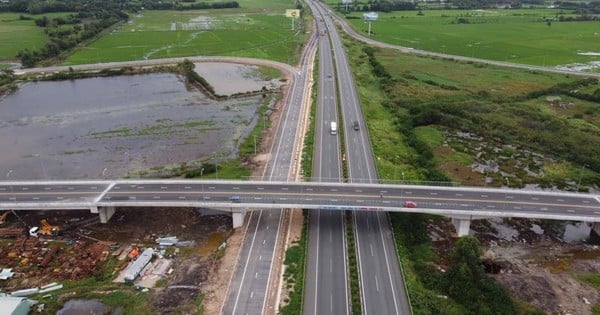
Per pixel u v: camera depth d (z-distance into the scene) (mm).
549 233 119875
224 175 145000
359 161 153625
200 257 107000
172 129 185125
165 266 103125
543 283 99562
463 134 183250
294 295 93125
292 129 183875
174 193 123500
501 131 182375
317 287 95875
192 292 95000
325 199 119812
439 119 192375
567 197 124000
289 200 118938
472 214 113562
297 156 158875
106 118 197375
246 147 166875
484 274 96750
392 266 102625
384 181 139125
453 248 111625
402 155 160875
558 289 97812
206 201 118000
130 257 106000
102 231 117188
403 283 97375
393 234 113625
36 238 113188
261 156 159250
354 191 124812
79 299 92938
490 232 119688
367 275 99500
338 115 197125
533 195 124375
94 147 168125
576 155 160125
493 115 197250
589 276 101938
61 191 124875
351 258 104062
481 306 88500
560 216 113250
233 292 94812
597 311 91250
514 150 168250
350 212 123938
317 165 150375
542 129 183000
